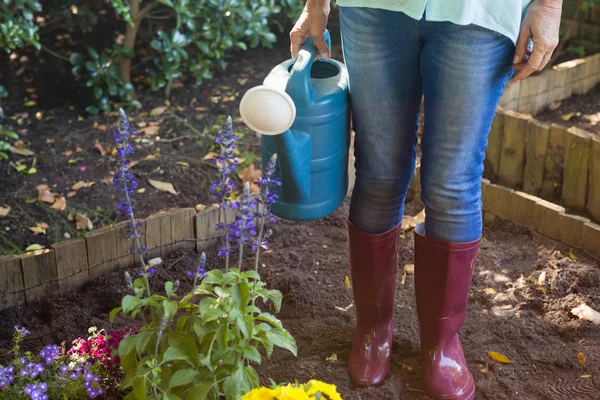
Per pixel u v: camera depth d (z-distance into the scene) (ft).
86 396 6.88
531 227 10.09
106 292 8.91
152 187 11.44
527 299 8.75
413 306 8.70
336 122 6.73
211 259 9.63
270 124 5.98
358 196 7.06
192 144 12.67
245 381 6.43
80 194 11.20
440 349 7.24
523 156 11.03
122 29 16.34
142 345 6.36
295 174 6.54
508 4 5.87
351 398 7.31
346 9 6.35
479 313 8.58
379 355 7.50
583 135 10.19
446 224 6.68
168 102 14.07
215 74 15.31
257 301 8.93
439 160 6.44
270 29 17.21
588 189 10.32
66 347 8.13
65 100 14.14
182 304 6.67
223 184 6.59
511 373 7.64
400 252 9.77
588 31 15.78
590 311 8.36
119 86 13.69
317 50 7.09
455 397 7.14
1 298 8.58
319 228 10.43
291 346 6.68
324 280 9.20
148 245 9.42
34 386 6.42
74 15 15.49
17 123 13.19
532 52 6.15
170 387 6.25
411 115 6.64
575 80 13.80
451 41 6.00
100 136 12.84
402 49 6.29
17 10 13.46
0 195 11.10
